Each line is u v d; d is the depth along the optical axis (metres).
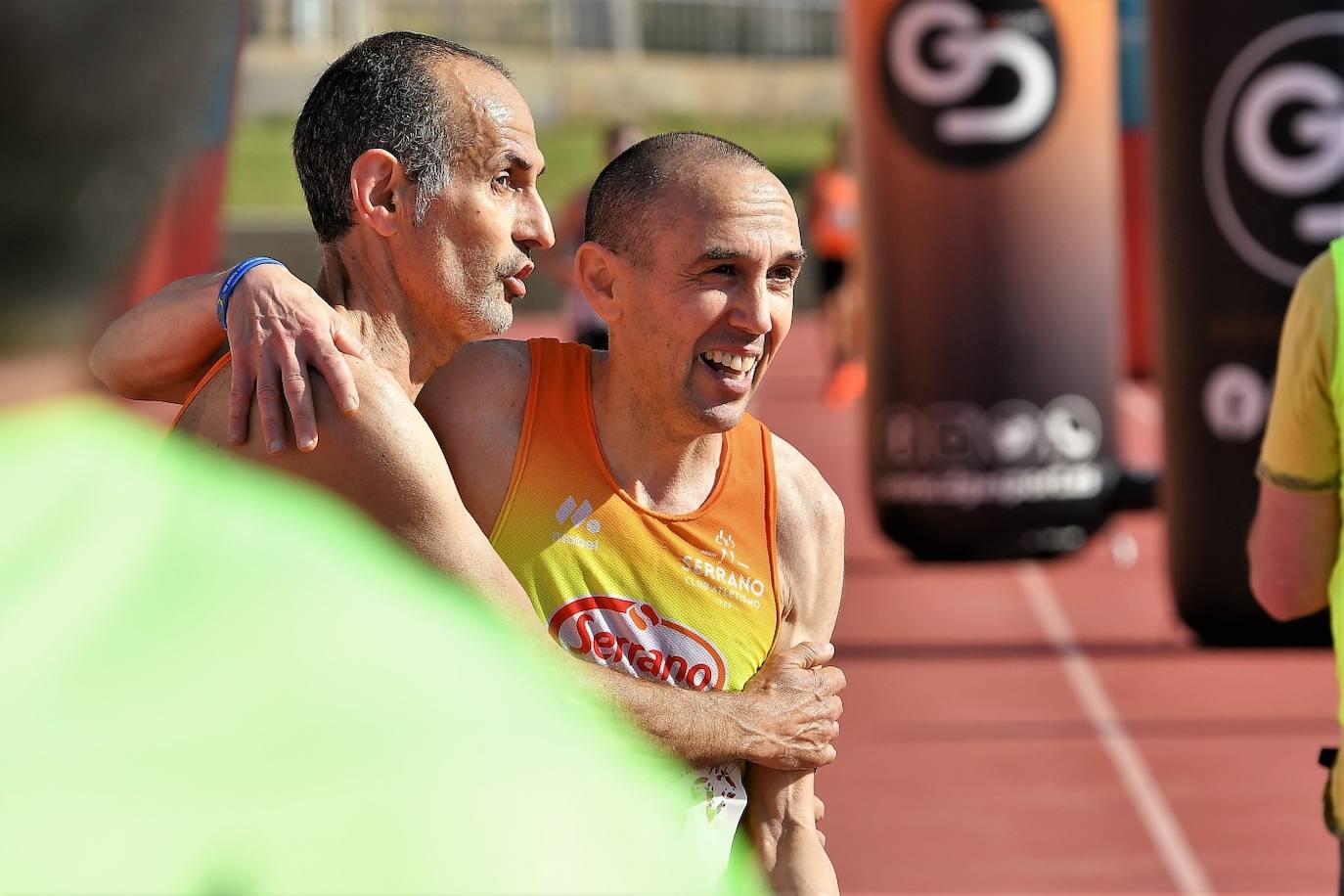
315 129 4.84
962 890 10.87
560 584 5.30
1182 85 15.24
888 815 12.29
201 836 1.70
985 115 18.56
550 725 1.95
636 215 5.18
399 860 1.76
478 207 4.85
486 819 1.82
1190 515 15.72
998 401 18.94
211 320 4.67
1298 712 14.55
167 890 1.67
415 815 1.78
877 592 19.31
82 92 1.54
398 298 4.92
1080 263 18.95
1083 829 11.97
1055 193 18.73
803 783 5.46
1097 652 16.58
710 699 5.11
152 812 1.69
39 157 1.53
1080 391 19.11
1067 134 18.69
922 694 15.28
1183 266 15.38
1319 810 12.32
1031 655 16.53
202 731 1.73
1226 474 15.34
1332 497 6.39
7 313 1.56
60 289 1.57
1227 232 14.98
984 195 18.64
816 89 71.12
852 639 17.27
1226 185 14.93
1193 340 15.40
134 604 1.79
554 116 67.06
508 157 4.89
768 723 5.18
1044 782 12.97
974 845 11.67
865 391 20.02
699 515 5.40
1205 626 15.98
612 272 5.28
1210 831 11.92
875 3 18.91
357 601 1.88
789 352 47.59
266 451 4.31
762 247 5.13
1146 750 13.66
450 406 5.48
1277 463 6.43
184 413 4.59
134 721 1.72
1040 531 19.22
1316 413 6.23
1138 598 18.80
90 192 1.56
